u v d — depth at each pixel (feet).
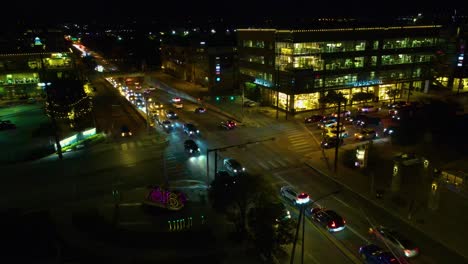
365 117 217.36
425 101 262.47
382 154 171.01
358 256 97.81
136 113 259.60
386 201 126.21
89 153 180.34
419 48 285.23
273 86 261.03
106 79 412.36
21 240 105.91
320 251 99.91
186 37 432.66
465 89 308.40
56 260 96.48
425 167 149.38
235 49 342.44
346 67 257.55
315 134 204.33
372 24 279.49
